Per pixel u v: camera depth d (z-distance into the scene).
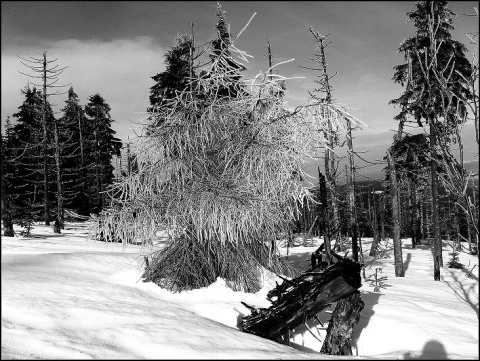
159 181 10.04
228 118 10.45
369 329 6.98
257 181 9.81
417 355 5.64
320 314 7.68
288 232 10.70
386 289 10.54
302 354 5.47
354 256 13.43
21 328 5.39
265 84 10.24
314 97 11.27
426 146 17.19
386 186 20.39
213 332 6.00
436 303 9.02
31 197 35.31
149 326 5.95
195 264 9.18
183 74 20.77
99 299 7.24
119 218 10.08
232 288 9.01
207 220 8.97
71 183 40.31
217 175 9.91
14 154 33.53
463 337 6.66
